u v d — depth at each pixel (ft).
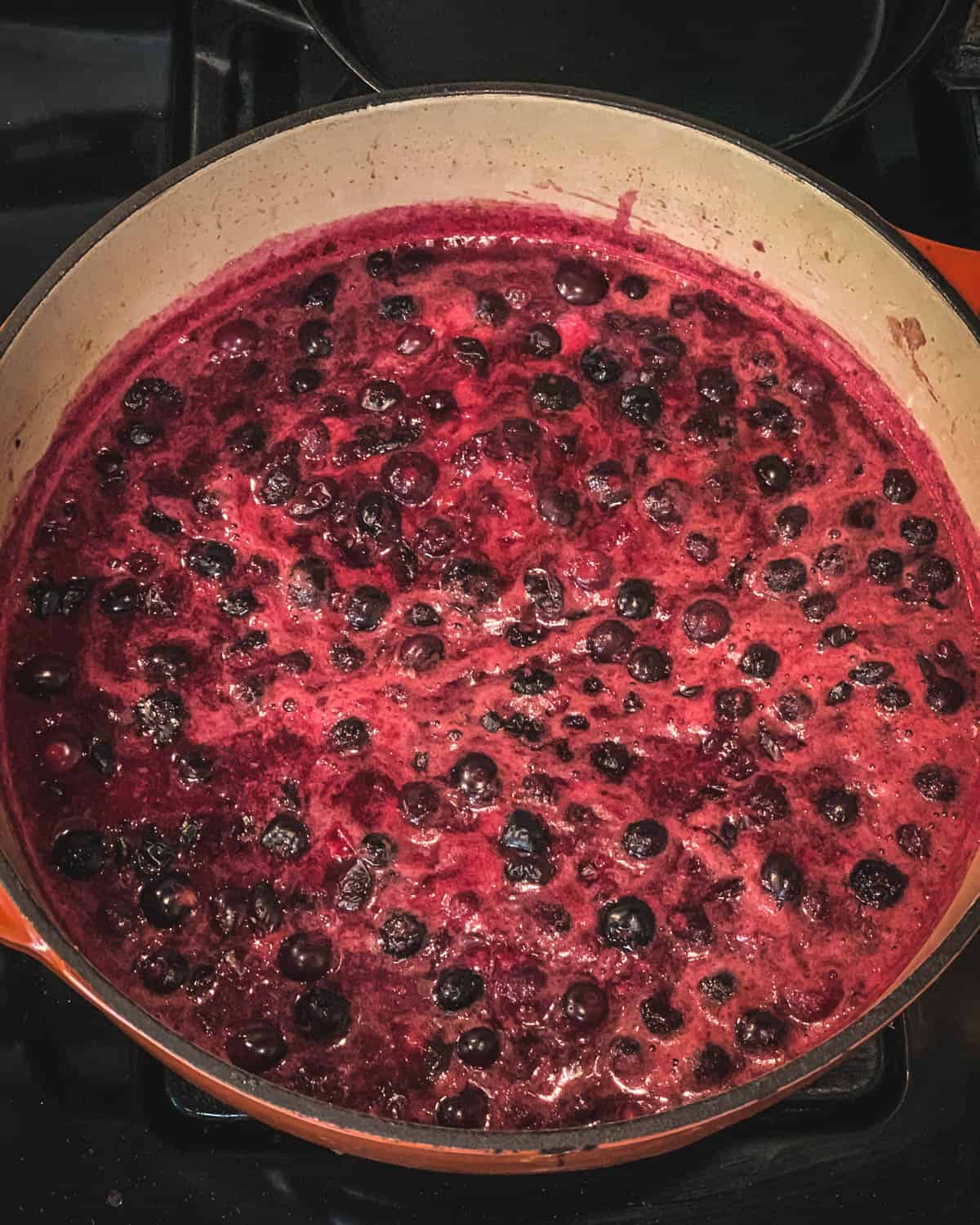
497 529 1.60
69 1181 1.51
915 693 1.57
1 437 1.49
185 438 1.64
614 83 1.95
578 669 1.56
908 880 1.49
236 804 1.48
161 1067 1.57
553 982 1.43
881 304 1.62
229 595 1.57
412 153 1.65
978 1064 1.60
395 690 1.54
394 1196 1.53
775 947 1.46
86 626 1.55
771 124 1.93
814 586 1.61
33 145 1.92
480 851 1.47
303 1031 1.40
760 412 1.68
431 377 1.68
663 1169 1.55
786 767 1.53
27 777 1.49
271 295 1.72
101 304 1.58
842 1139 1.57
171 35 1.98
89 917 1.44
